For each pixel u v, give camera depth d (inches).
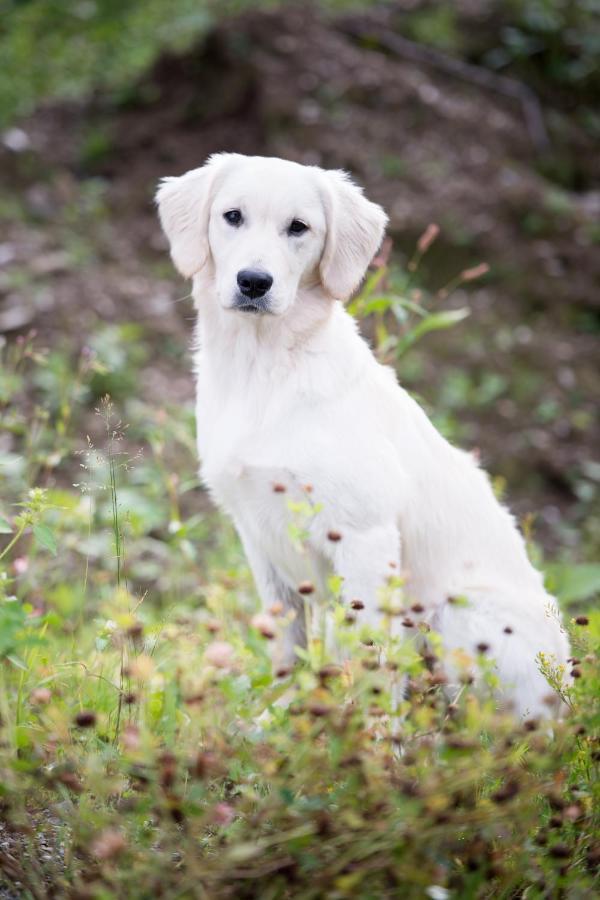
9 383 312.0
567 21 695.1
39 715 184.9
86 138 605.3
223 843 157.8
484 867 151.9
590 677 173.5
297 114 589.0
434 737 166.4
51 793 173.3
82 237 540.4
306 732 148.1
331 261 222.4
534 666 219.1
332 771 147.5
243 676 195.3
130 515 235.9
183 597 346.9
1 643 167.5
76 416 423.2
